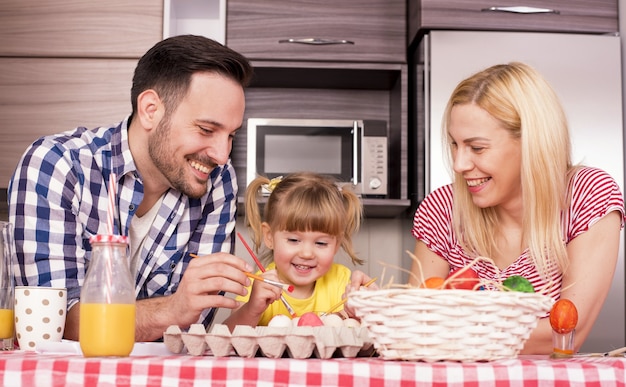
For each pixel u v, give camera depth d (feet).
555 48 8.54
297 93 9.80
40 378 2.85
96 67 8.84
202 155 4.93
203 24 9.59
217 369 2.85
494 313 3.04
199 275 4.03
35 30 8.87
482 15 8.52
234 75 4.91
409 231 9.27
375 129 8.99
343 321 4.37
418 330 3.04
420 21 8.47
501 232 5.60
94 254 3.31
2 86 8.82
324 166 9.00
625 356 3.72
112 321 3.21
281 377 2.85
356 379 2.86
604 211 5.16
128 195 5.19
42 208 4.78
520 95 5.06
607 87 8.54
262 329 3.41
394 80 9.46
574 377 2.91
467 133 5.10
